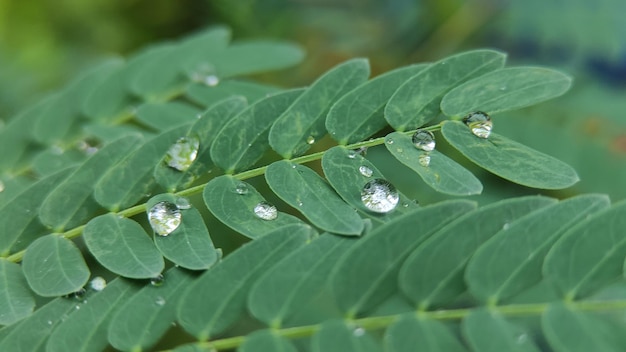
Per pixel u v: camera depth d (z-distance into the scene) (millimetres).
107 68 302
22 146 295
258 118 258
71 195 259
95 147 300
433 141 253
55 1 438
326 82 259
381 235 238
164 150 260
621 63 386
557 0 405
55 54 434
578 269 234
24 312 250
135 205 258
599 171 340
